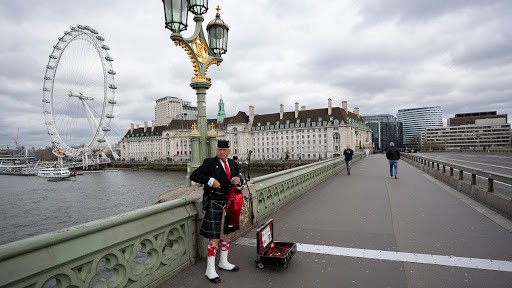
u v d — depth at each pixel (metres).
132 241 3.49
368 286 3.83
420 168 23.08
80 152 73.50
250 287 3.85
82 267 2.97
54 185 67.75
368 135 140.62
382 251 5.02
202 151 6.38
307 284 3.91
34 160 157.62
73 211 37.81
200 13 6.23
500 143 154.75
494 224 6.54
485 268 4.29
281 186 8.96
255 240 5.73
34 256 2.54
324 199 9.99
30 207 40.59
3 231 28.89
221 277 4.15
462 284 3.83
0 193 54.88
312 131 112.94
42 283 2.57
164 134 148.62
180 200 4.43
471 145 162.38
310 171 12.71
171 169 105.31
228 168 4.36
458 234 5.86
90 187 62.69
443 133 169.88
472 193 9.88
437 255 4.80
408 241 5.50
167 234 4.06
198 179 4.09
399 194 10.73
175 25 5.66
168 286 3.89
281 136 119.38
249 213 6.39
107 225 3.17
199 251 4.72
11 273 2.34
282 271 4.32
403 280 3.97
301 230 6.32
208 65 6.52
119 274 3.37
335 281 3.98
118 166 122.81
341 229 6.35
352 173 19.89
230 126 127.69
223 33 6.92
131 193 53.06
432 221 6.87
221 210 4.18
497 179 8.01
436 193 10.84
